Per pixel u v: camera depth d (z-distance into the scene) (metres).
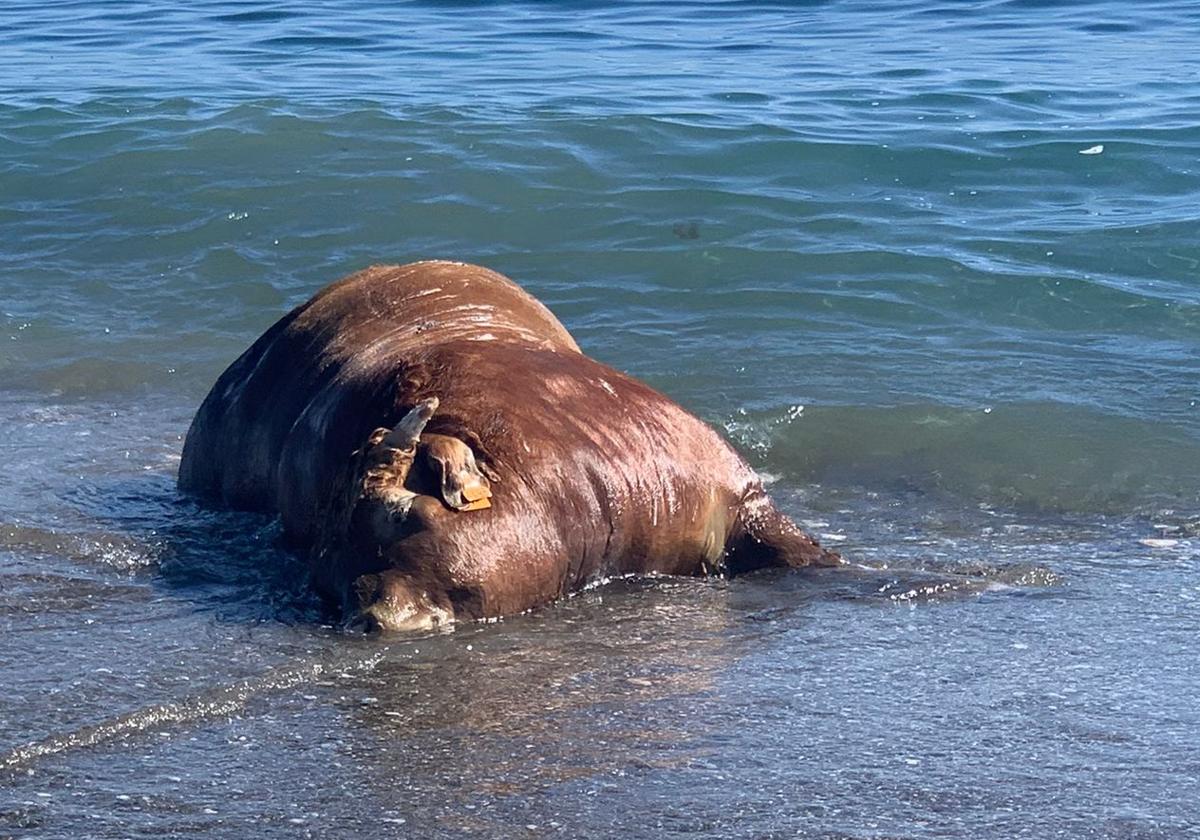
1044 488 9.07
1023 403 10.23
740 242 13.69
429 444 7.02
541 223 14.30
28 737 5.67
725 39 23.86
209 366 11.58
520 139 16.42
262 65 21.80
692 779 5.35
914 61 21.80
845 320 11.91
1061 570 7.74
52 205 15.18
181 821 5.06
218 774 5.41
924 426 9.95
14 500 8.87
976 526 8.55
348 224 14.38
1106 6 26.41
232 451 8.82
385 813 5.12
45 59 22.86
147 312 12.69
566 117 17.25
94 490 9.11
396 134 16.61
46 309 12.71
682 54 22.47
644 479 7.45
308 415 8.11
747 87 19.72
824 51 22.72
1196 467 9.28
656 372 10.88
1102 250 13.35
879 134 16.91
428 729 5.79
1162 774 5.35
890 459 9.54
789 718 5.88
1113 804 5.13
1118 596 7.30
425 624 6.80
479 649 6.60
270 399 8.65
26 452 9.80
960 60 21.84
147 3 28.73
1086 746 5.59
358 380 7.94
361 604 6.84
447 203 14.71
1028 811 5.09
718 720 5.86
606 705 6.01
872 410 10.17
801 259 13.20
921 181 15.52
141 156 16.22
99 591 7.39
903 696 6.09
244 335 12.19
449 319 8.47
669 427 7.68
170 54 23.11
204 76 20.86
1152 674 6.30
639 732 5.75
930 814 5.08
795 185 15.34
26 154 16.45
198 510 8.77
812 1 27.23
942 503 8.91
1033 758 5.50
